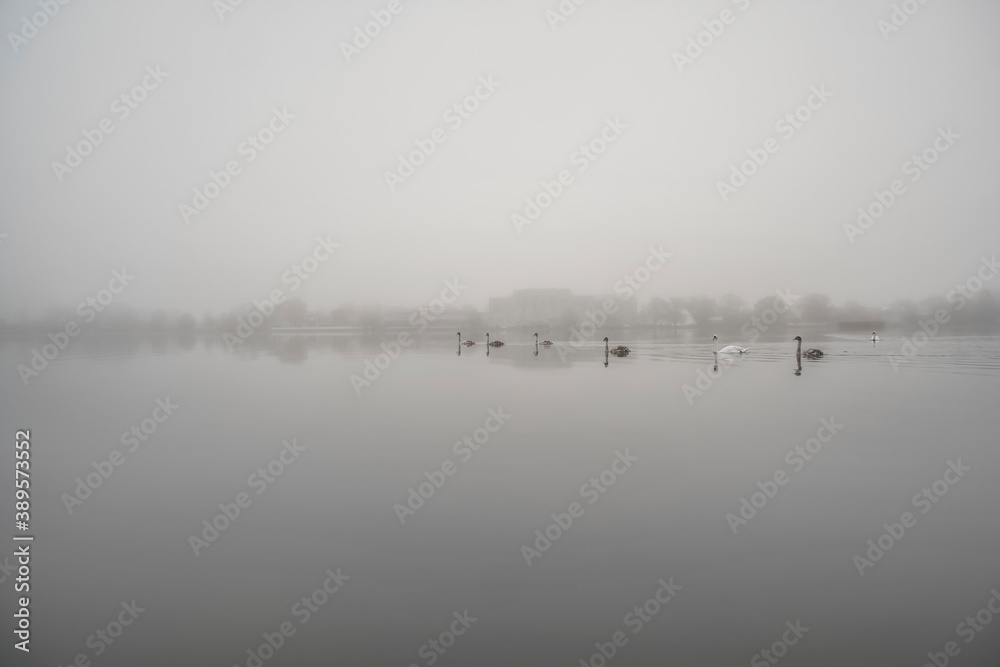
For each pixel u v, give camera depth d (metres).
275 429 26.80
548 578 11.97
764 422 26.56
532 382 42.19
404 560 12.93
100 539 14.45
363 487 18.09
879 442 22.47
